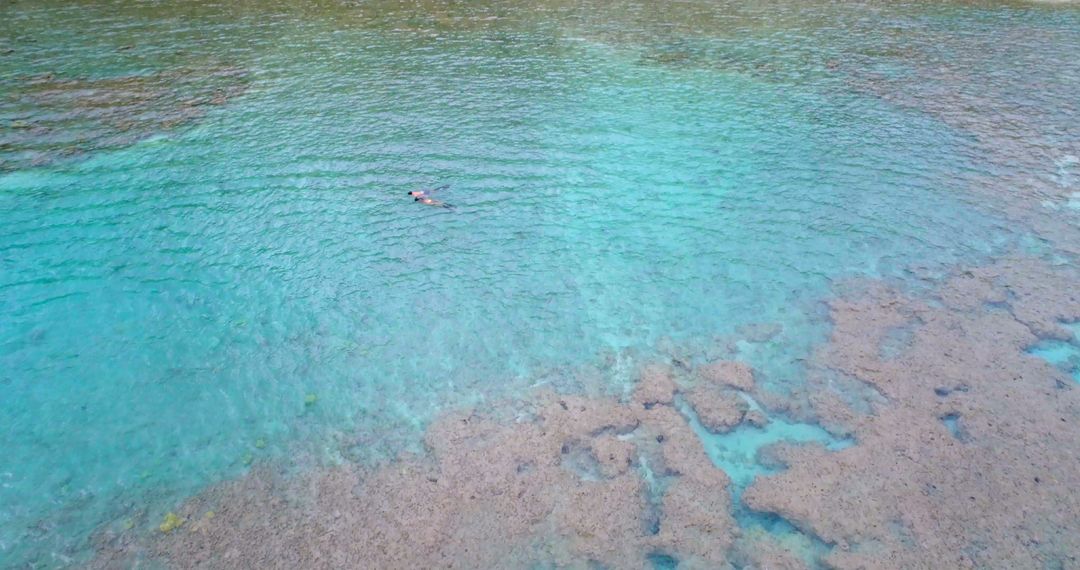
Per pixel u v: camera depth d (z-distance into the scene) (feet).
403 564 46.47
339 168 92.94
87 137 98.32
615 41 139.74
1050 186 89.86
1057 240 79.51
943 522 49.03
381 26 143.64
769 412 58.54
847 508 50.24
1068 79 121.39
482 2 161.17
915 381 61.00
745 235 81.25
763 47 137.69
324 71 121.70
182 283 72.74
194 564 46.29
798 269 75.61
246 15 146.92
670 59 131.34
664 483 52.42
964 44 138.72
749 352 64.75
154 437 55.83
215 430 56.49
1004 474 52.37
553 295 71.87
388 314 69.15
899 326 67.41
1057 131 103.60
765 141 101.81
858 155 97.96
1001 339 65.46
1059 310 68.90
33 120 101.91
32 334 65.87
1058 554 46.83
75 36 132.16
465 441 55.57
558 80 120.98
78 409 58.39
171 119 103.86
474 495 51.13
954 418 57.47
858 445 55.21
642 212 85.35
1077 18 153.69
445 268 75.46
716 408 58.80
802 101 114.52
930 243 79.41
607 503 50.70
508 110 109.60
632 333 67.10
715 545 47.93
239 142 98.53
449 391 60.39
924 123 106.73
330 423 57.21
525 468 53.31
